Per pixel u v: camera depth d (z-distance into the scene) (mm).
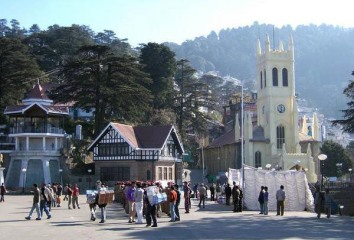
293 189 37250
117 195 43281
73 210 35562
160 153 65125
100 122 69875
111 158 65312
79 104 68250
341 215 33125
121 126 66188
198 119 103125
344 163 98938
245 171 37375
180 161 73312
